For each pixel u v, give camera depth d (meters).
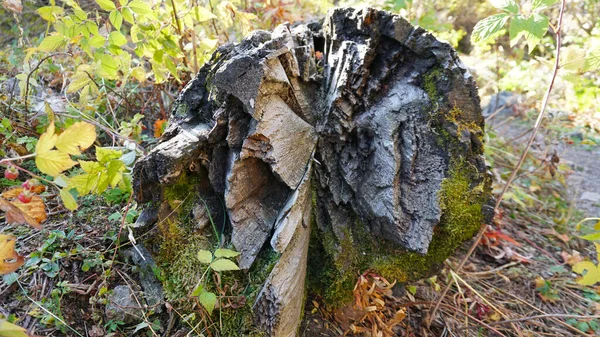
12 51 2.88
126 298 1.36
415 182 1.38
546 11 5.94
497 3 1.46
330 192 1.45
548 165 2.85
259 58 1.21
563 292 2.08
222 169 1.36
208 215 1.35
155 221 1.35
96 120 2.01
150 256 1.43
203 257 1.15
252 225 1.32
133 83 2.49
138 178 1.31
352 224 1.47
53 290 1.36
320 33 1.62
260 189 1.38
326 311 1.54
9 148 1.83
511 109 4.18
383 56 1.45
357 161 1.43
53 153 1.00
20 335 0.91
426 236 1.33
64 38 1.68
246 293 1.27
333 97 1.39
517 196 2.83
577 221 2.74
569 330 1.84
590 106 4.56
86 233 1.60
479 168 1.41
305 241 1.36
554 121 3.89
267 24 2.65
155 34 1.74
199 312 1.27
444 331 1.65
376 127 1.39
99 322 1.32
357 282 1.39
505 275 2.13
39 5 3.69
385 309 1.61
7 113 1.98
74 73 2.08
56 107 1.91
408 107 1.40
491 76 4.88
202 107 1.43
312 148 1.40
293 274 1.26
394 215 1.32
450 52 1.36
